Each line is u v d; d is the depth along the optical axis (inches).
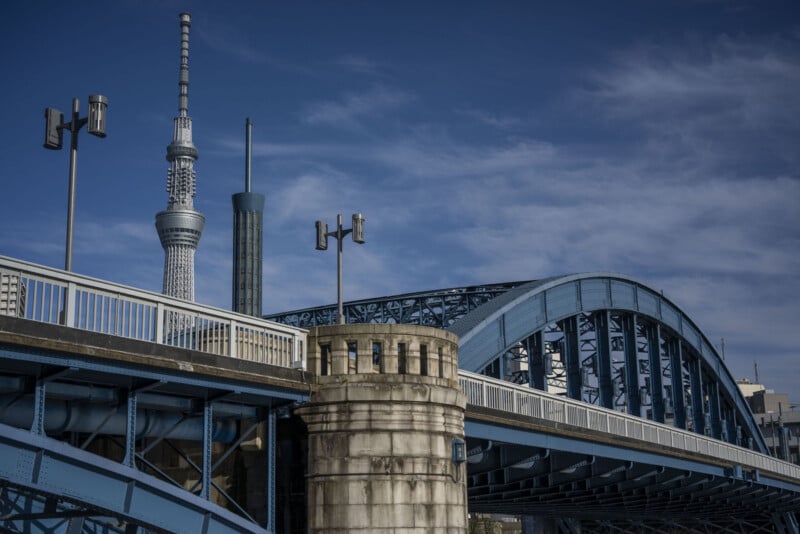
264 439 1611.7
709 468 3489.2
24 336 1110.4
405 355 1635.1
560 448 2389.3
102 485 1262.3
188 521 1376.7
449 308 3823.8
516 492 2807.6
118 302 1259.8
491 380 2091.5
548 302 3489.2
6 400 1234.0
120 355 1219.9
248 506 1588.3
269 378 1467.8
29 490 1240.8
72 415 1316.4
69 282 1198.3
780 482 4328.3
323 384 1581.0
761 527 5073.8
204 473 1412.4
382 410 1573.6
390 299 3900.1
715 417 4798.2
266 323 1524.4
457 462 1636.3
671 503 4037.9
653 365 4296.3
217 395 1425.9
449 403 1643.7
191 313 1371.8
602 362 3843.5
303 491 1610.5
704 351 4746.6
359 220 1801.2
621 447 2755.9
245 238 2491.4
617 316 4104.3
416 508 1558.8
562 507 3885.3
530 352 3435.0
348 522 1534.2
